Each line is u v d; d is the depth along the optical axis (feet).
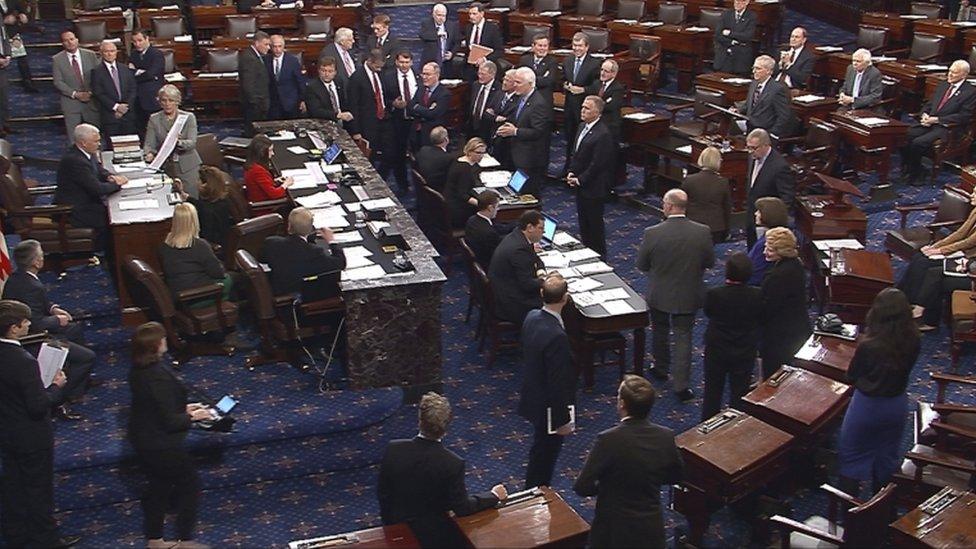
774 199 28.09
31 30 55.93
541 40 44.11
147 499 22.61
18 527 22.81
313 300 27.32
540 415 23.50
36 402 21.90
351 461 26.86
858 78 44.04
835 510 23.02
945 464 22.38
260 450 26.13
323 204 33.24
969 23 51.62
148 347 21.65
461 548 20.61
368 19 60.59
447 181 36.01
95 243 32.40
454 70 48.93
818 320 27.66
